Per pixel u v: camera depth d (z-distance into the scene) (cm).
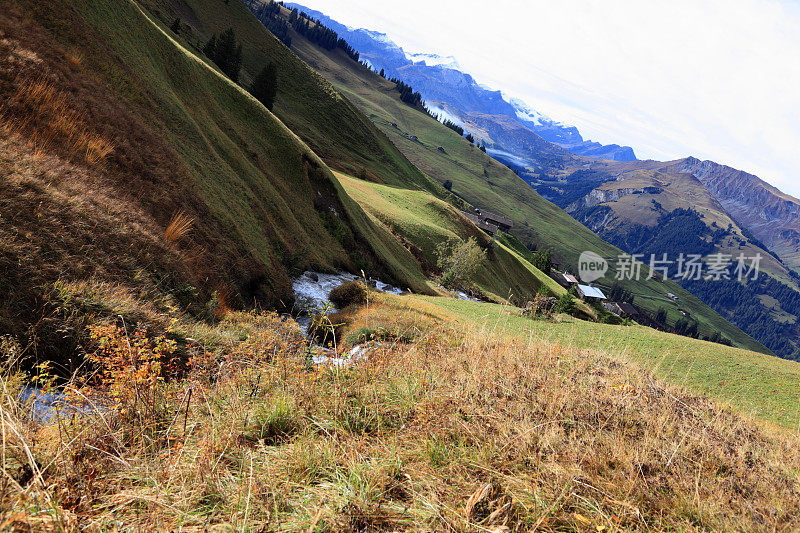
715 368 2123
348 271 3541
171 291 1232
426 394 455
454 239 6769
